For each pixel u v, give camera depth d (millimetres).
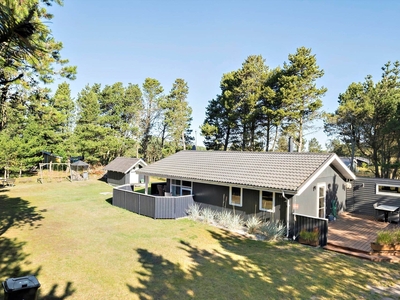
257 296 6570
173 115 41031
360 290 6887
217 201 14938
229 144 40469
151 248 10109
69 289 6844
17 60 7637
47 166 40562
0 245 10109
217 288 6984
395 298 6484
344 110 31750
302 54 29953
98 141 36406
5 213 15688
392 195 14953
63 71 10086
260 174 13438
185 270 8141
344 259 9148
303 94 29891
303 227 11250
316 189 13469
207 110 41156
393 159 32406
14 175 34094
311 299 6430
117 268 8211
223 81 38219
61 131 40750
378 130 31062
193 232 12359
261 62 34969
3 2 5211
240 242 11148
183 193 17125
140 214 15781
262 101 33438
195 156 19281
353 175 15844
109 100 41344
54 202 19391
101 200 20234
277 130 33562
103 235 11664
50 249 9812
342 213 16234
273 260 9000
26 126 34781
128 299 6391
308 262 8836
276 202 12367
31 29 6070
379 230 12484
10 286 5102
